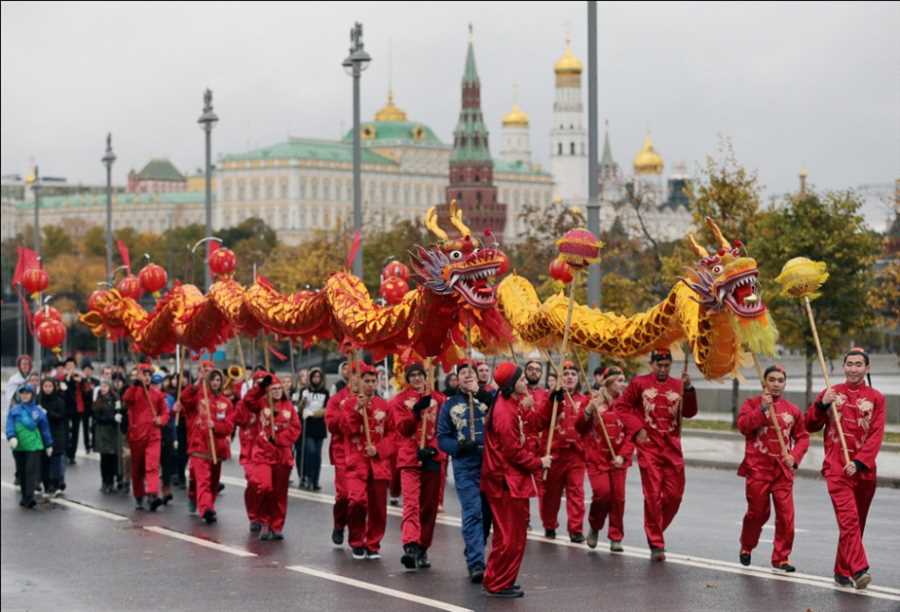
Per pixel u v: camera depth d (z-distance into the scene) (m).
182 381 30.27
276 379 25.45
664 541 23.11
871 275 48.75
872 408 18.84
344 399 23.75
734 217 48.81
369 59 42.69
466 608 18.66
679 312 19.47
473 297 18.62
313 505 30.17
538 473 19.50
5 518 30.84
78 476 38.69
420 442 21.81
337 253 95.19
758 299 18.20
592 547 22.78
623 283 58.47
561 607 18.38
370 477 22.72
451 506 29.00
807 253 45.72
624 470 22.59
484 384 21.59
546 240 74.69
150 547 25.55
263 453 25.25
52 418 34.38
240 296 26.05
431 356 20.34
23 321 127.31
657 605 18.22
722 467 35.47
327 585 20.88
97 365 75.81
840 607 17.70
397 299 23.39
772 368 19.89
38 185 88.31
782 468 20.03
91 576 23.08
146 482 30.92
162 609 20.00
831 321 46.38
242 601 20.06
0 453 48.16
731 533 24.02
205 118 53.75
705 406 54.97
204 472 28.22
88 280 176.00
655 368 21.48
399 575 21.41
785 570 20.11
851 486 18.80
